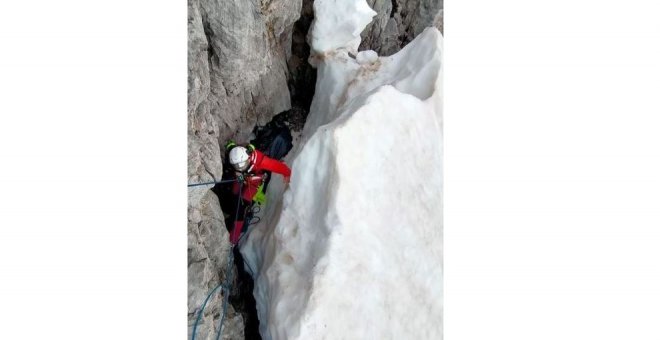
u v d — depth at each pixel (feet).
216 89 9.71
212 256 8.84
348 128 8.70
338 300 7.82
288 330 7.59
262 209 9.98
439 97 10.84
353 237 8.29
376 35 14.80
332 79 12.16
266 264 8.94
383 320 8.36
